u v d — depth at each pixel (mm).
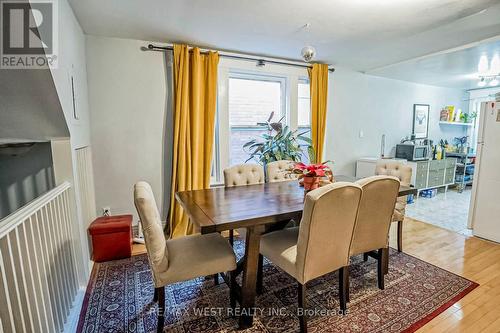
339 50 3396
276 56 3668
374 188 1827
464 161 5672
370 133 4887
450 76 4789
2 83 1505
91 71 2857
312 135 4082
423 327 1675
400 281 2191
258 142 3959
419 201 4828
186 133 3172
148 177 3223
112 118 2994
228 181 2635
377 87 4840
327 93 4125
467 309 1845
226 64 3459
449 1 2098
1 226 1005
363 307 1868
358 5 2174
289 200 2037
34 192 2023
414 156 4844
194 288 2096
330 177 2189
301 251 1558
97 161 2975
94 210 2910
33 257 1275
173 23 2553
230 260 1723
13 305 1075
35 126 1803
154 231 1523
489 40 2920
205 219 1597
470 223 3205
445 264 2479
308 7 2211
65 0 1954
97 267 2404
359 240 1905
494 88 6031
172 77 3174
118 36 2885
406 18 2418
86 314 1793
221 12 2316
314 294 2025
